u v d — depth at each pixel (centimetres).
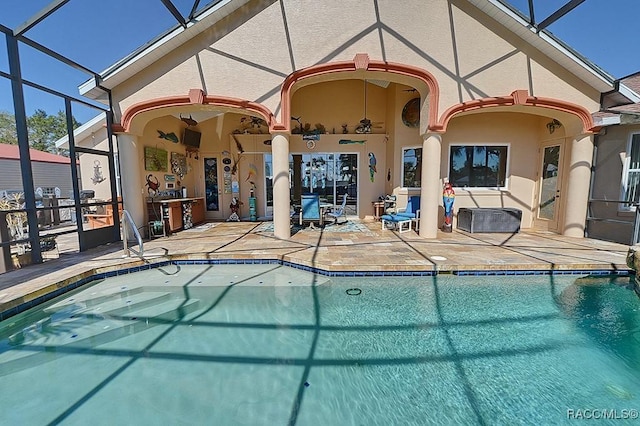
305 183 1040
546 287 470
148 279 512
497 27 633
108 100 657
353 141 1006
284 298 448
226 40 638
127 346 333
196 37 638
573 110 662
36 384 273
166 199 838
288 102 653
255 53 641
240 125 1068
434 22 629
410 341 340
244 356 315
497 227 771
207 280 509
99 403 251
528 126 815
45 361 306
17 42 483
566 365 298
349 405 249
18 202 679
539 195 821
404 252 582
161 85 651
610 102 659
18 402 251
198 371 292
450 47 636
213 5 608
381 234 764
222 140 1073
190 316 399
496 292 456
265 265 572
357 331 362
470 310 407
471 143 816
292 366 299
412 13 626
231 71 646
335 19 627
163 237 742
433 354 317
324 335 354
